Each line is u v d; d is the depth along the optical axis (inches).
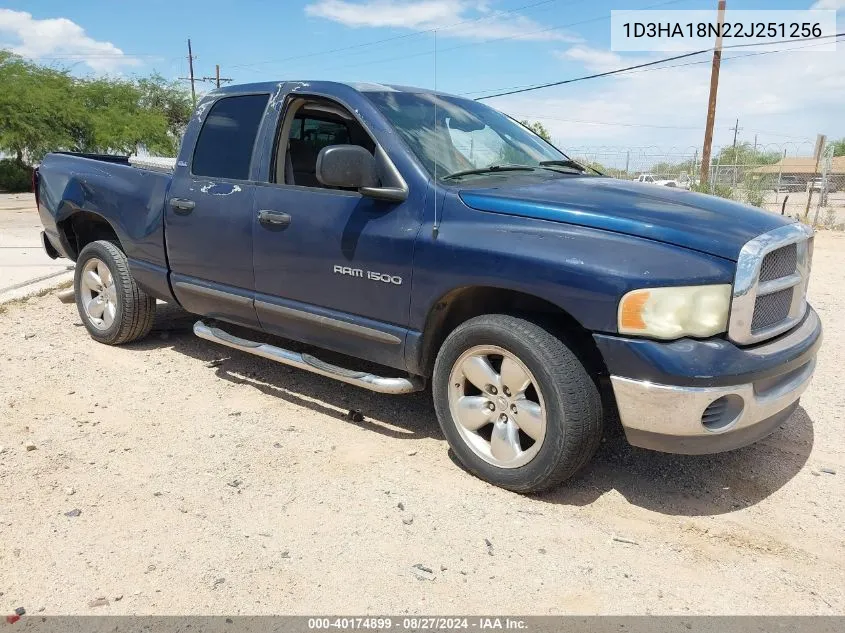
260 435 160.1
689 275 115.3
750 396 118.9
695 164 895.7
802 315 139.5
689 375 114.6
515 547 118.3
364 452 152.7
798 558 116.8
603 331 119.5
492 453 136.2
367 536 120.8
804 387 134.3
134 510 127.9
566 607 103.7
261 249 168.1
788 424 169.8
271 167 168.9
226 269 178.9
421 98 168.7
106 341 220.8
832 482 141.9
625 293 116.3
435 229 136.9
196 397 182.4
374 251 145.6
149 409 174.2
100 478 139.3
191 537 119.8
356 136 167.0
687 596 106.7
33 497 131.3
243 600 104.1
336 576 110.0
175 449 152.6
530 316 131.9
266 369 203.0
